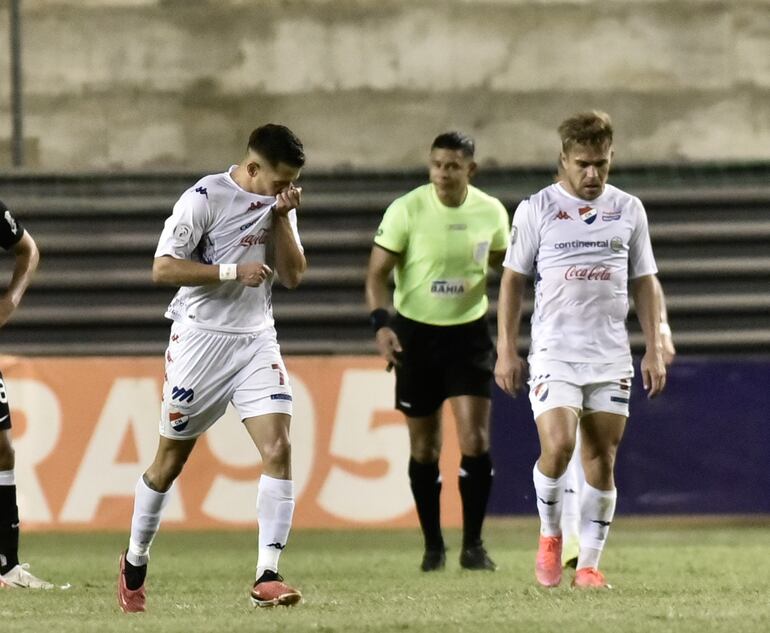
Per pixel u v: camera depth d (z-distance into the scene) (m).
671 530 36.97
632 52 44.97
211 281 17.34
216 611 18.00
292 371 34.38
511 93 44.81
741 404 35.47
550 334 20.72
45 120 44.84
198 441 34.16
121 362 34.50
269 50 44.88
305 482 34.34
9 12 44.88
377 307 25.97
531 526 37.94
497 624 15.94
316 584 23.05
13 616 17.92
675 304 39.91
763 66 45.06
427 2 44.84
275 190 17.98
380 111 44.81
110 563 28.17
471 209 25.97
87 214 40.34
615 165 40.56
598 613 17.16
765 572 24.94
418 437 26.16
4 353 39.75
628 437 35.38
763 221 40.25
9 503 22.56
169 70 44.97
